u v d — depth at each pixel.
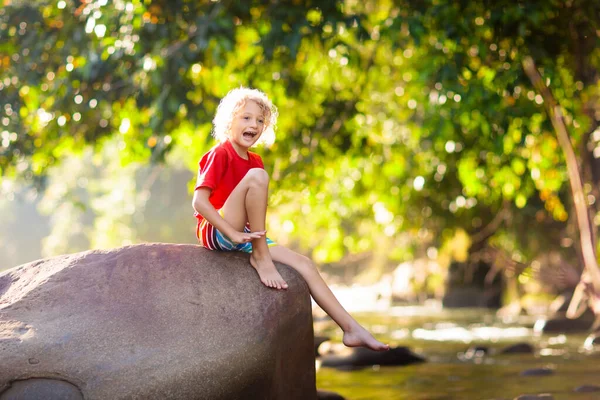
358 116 11.45
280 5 8.66
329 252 13.85
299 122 10.90
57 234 37.44
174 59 8.71
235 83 9.91
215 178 4.46
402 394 6.11
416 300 20.02
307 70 10.83
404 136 12.59
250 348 4.07
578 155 10.13
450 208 13.94
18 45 10.04
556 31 9.24
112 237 31.03
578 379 6.65
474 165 11.09
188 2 8.85
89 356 3.87
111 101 9.87
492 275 16.30
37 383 3.78
